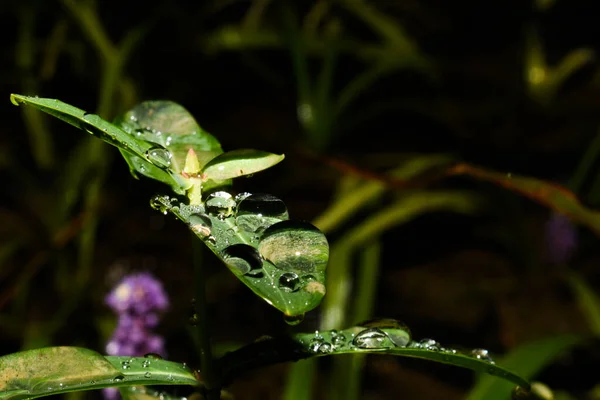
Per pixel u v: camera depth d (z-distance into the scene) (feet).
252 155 0.73
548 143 2.30
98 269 1.94
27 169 2.18
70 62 2.49
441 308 1.81
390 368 1.66
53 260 1.89
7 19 2.56
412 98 2.52
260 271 0.68
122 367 0.74
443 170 1.12
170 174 0.72
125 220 2.14
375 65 2.26
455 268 1.95
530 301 1.78
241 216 0.72
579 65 2.44
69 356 0.74
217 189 0.74
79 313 1.82
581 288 1.69
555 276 1.86
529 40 2.48
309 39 2.37
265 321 1.77
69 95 2.49
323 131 2.14
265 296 0.67
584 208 1.12
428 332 1.76
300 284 0.68
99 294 1.87
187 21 2.52
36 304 1.86
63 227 1.95
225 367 0.75
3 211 2.06
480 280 1.89
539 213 2.08
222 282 1.90
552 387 1.60
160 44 2.51
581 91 2.49
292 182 2.23
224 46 2.55
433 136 2.37
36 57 2.46
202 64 2.60
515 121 2.39
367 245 1.72
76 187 1.95
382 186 1.76
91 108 2.50
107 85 2.00
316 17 2.59
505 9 2.78
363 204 1.79
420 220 2.14
